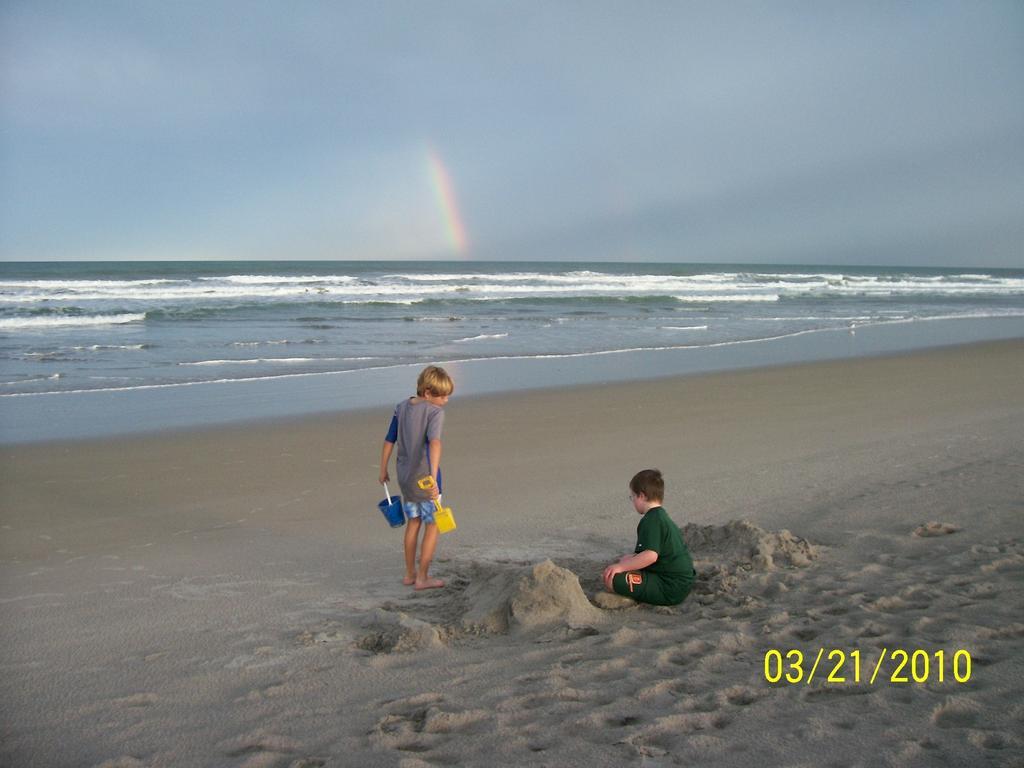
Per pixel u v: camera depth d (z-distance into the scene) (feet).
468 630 13.57
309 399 41.14
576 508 21.98
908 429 32.01
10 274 166.91
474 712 10.12
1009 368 54.39
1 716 10.50
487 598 14.40
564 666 11.76
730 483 24.27
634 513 21.45
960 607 13.58
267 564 17.46
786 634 12.76
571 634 13.12
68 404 39.06
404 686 11.29
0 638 13.21
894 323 96.32
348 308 101.96
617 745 9.21
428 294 122.93
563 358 59.52
